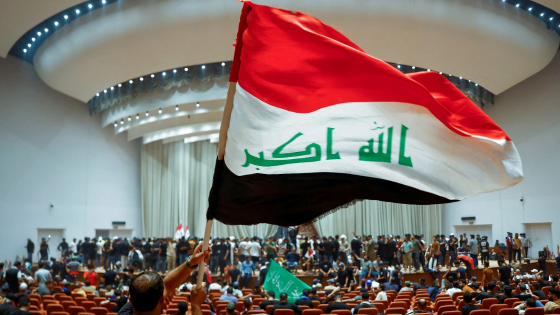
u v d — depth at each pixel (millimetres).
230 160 3148
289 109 3117
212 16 18141
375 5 17656
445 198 3025
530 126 23828
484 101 24594
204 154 30438
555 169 22609
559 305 7477
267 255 20000
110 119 25875
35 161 24703
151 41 19172
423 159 3031
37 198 24578
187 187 29703
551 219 22531
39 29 21406
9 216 23328
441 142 3068
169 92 22969
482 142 3045
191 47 19484
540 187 23156
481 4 18500
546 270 20234
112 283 16328
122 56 20109
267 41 3188
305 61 3137
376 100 3092
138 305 1731
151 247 22172
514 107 24609
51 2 17906
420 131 3068
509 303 8805
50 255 24938
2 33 20062
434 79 3311
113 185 28297
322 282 18359
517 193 24172
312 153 3047
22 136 24266
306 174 3035
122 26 18906
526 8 19781
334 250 18594
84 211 26609
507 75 21188
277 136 3084
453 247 19766
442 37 18750
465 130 3131
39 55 22312
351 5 17562
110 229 28062
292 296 11836
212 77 22078
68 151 26266
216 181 3207
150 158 29781
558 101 22766
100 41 19562
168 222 29312
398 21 18016
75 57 20625
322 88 3115
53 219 25109
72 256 20484
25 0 17766
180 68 22203
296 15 3242
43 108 25359
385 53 19734
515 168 3023
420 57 19969
